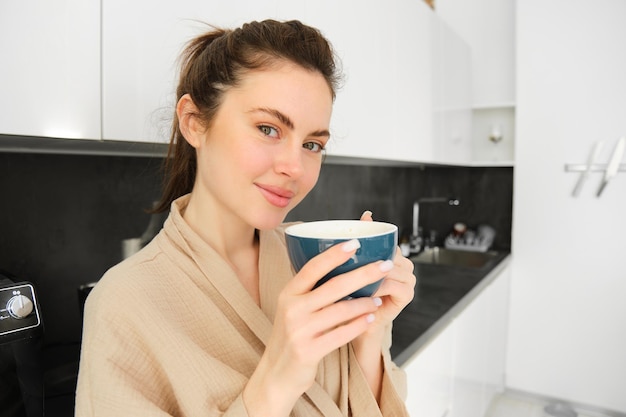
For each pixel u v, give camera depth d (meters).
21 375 0.66
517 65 2.49
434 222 3.00
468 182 2.91
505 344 2.60
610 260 2.33
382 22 1.51
